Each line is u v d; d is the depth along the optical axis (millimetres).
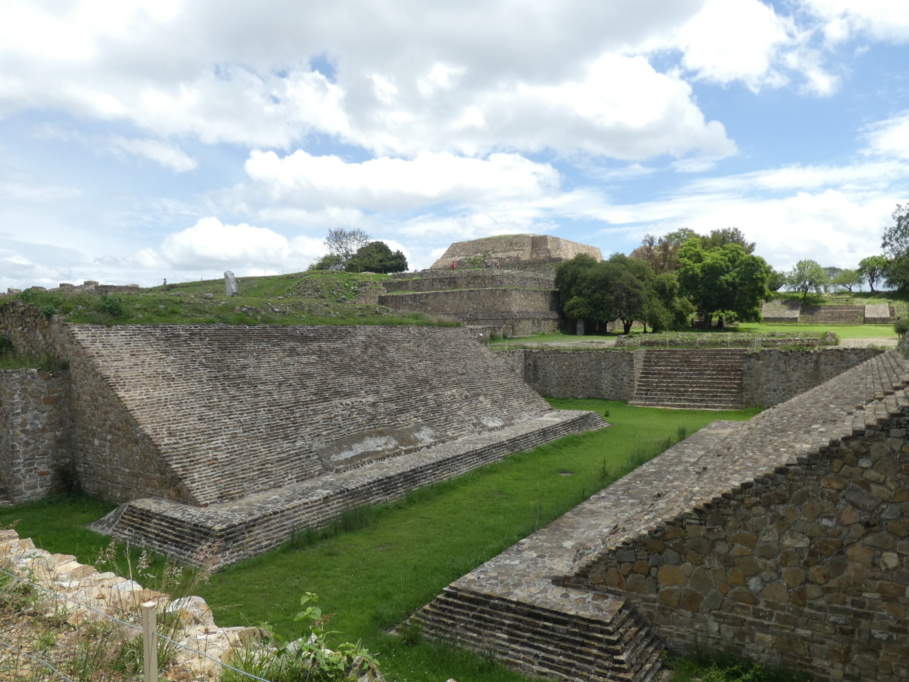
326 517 14992
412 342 27609
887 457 8211
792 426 13375
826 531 8562
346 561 12812
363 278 58688
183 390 16984
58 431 16953
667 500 11969
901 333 39188
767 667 8844
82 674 5695
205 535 12703
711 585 9258
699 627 9336
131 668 5996
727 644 9148
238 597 11180
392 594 11289
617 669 8562
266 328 22047
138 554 12891
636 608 9852
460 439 22484
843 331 48719
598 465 20594
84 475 16812
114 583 8344
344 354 23406
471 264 65750
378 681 6434
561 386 36531
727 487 9398
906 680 8109
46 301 18109
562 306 52625
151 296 21812
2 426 16438
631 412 31375
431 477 18594
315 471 17188
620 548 9969
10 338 18844
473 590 10438
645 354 36250
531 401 28922
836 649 8508
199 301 22484
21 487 16172
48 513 15477
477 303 48094
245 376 18953
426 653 9422
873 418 8570
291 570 12359
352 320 26875
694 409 31609
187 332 19312
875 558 8297
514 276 51688
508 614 9859
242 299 25031
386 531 14578
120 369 16516
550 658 8969
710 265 55406
